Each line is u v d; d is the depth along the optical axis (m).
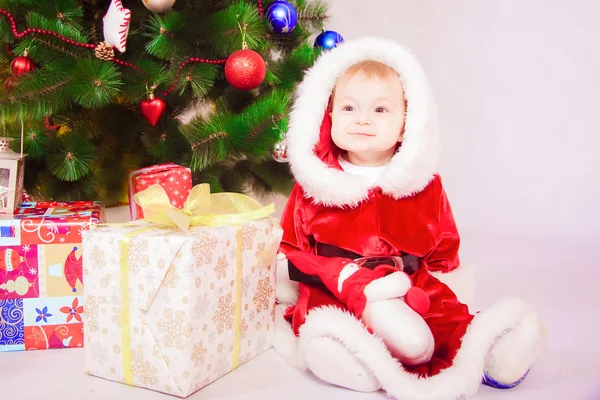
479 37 2.51
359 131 1.31
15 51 1.52
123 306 1.07
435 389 1.01
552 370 1.20
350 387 1.09
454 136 2.58
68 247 1.23
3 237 1.21
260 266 1.22
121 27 1.43
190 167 1.65
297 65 1.84
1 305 1.23
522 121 2.49
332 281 1.19
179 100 1.83
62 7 1.54
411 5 2.59
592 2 2.36
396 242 1.29
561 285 1.77
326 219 1.34
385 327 1.10
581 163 2.43
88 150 1.64
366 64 1.32
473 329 1.09
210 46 1.67
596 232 2.38
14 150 1.65
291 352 1.22
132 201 1.60
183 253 1.01
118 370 1.10
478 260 2.02
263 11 1.79
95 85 1.42
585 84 2.40
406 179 1.27
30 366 1.19
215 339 1.10
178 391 1.04
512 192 2.52
